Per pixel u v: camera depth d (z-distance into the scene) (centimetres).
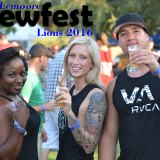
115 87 399
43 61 641
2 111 345
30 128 367
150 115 384
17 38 1620
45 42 1505
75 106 398
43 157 657
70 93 412
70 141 399
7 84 362
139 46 393
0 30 1529
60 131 408
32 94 599
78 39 409
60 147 407
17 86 365
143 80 388
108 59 979
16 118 354
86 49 403
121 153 398
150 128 383
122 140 396
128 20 390
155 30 1652
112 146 410
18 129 345
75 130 383
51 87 640
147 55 370
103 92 400
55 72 634
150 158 382
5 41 1005
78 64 402
